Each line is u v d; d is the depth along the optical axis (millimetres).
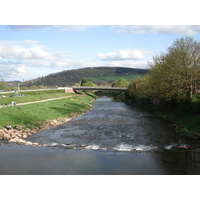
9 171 19188
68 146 26922
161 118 46844
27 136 33125
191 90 42656
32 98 82688
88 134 33438
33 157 22922
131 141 28469
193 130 31297
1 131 32719
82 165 20234
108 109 70500
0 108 47531
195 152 22906
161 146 25766
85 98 116250
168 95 46156
